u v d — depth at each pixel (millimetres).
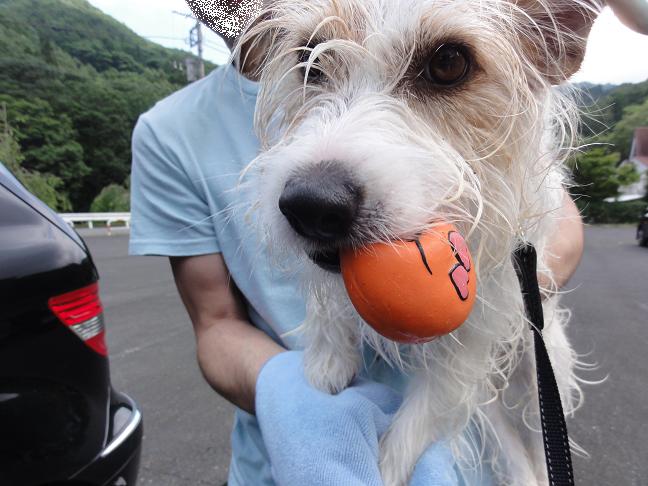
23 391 1794
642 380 4270
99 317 2115
